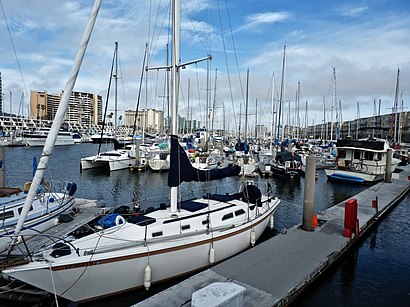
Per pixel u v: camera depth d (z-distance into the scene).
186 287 6.43
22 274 5.70
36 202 10.02
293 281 6.88
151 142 42.91
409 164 38.03
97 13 5.87
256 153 37.28
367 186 23.08
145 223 7.49
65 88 5.70
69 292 6.16
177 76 8.51
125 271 6.55
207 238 7.75
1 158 12.77
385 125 58.06
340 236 9.98
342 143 25.31
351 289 7.82
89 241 6.91
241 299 4.66
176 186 8.39
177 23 8.45
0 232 8.22
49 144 5.63
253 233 9.28
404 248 10.66
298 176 25.23
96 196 19.12
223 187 22.48
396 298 7.47
